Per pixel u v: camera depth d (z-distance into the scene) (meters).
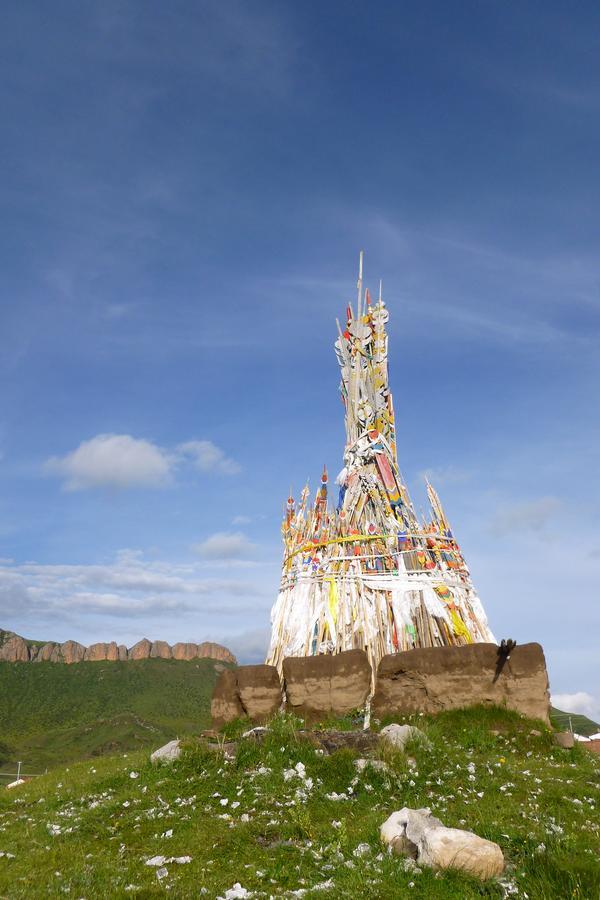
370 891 11.21
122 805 16.33
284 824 14.45
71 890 11.59
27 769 98.94
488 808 15.06
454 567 29.59
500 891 11.16
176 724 132.75
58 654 183.00
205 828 14.46
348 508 31.58
